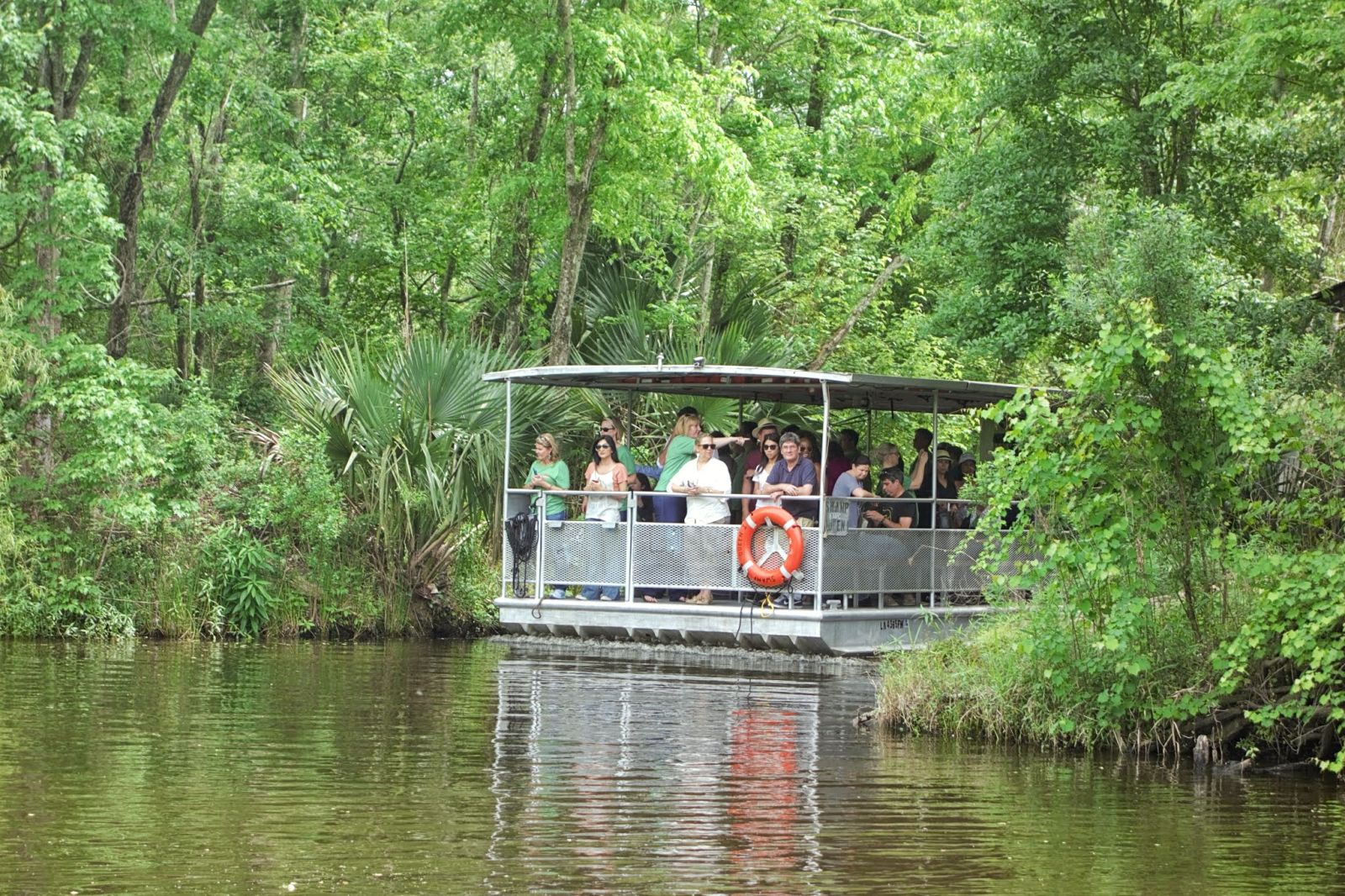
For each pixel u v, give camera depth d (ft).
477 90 112.88
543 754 42.50
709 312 110.32
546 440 76.84
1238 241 87.10
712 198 101.60
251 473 82.64
